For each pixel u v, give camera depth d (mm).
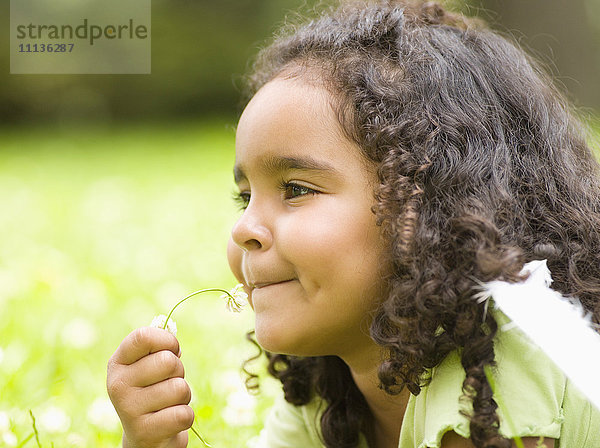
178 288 3707
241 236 1472
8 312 3217
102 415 2010
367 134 1463
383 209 1420
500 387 1324
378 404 1661
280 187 1484
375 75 1539
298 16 2166
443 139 1516
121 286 3836
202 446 1970
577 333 1193
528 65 1784
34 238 5336
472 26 1878
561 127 1708
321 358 1753
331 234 1418
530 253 1467
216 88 13953
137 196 7176
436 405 1342
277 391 2410
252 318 3170
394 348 1392
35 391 2219
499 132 1573
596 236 1577
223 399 2199
